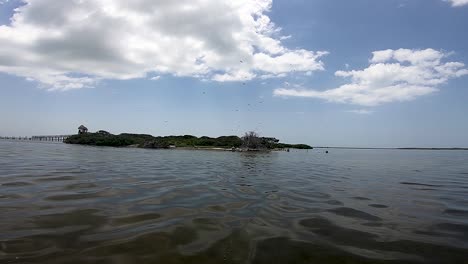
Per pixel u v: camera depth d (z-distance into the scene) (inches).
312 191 630.5
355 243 308.0
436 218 418.0
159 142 3848.4
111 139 4089.6
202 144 4212.6
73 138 4382.4
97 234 313.6
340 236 329.7
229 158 1845.5
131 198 498.0
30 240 291.3
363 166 1464.1
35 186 580.7
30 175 727.7
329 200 534.6
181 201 489.4
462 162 1959.9
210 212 421.4
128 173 845.2
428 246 303.7
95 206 433.7
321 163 1628.9
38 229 324.8
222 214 411.8
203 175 867.4
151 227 343.0
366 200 543.2
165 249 277.3
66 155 1572.3
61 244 283.1
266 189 641.0
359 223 384.8
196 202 485.4
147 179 733.3
